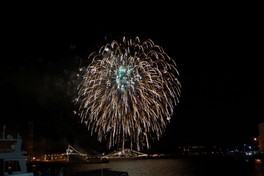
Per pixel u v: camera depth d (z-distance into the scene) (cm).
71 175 4997
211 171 12469
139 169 15788
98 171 5222
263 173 10394
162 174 12238
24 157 3800
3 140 3741
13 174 3641
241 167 13400
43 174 4722
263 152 15525
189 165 18000
